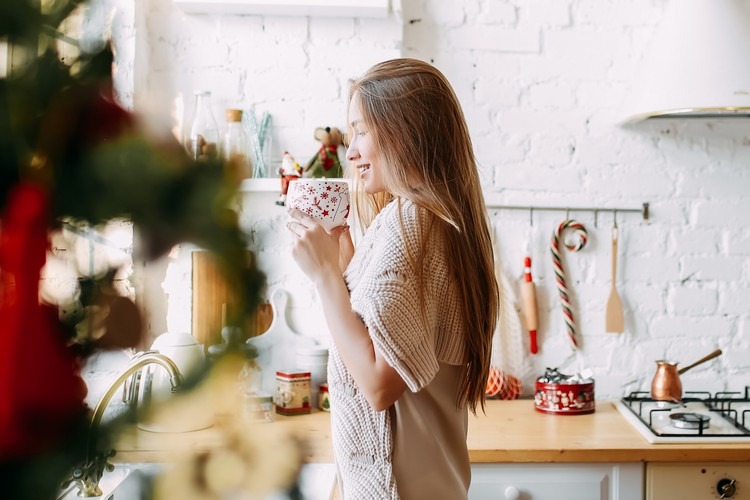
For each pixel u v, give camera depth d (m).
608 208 2.53
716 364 2.54
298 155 2.43
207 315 0.35
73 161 0.31
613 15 2.52
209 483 0.35
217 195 0.32
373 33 2.41
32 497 0.30
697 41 2.22
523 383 2.54
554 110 2.53
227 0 2.29
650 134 2.53
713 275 2.54
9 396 0.28
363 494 1.31
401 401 1.33
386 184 1.38
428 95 1.37
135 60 2.27
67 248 0.32
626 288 2.54
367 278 1.26
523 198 2.54
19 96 0.31
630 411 2.31
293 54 2.41
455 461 1.39
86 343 0.32
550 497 2.01
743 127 2.53
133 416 0.34
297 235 1.34
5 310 0.29
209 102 2.31
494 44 2.51
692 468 2.02
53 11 0.32
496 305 1.43
